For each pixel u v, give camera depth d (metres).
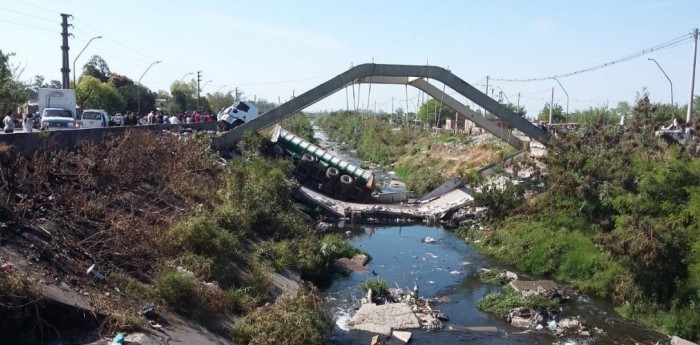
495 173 38.22
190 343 11.41
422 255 27.58
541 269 24.19
